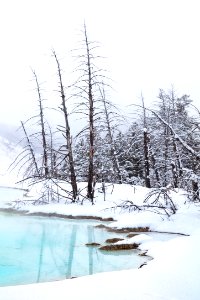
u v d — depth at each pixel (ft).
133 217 56.49
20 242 45.96
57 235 50.90
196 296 20.18
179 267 24.04
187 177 55.88
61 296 19.66
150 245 40.57
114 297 19.57
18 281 30.40
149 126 110.22
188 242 30.22
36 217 66.44
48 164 85.76
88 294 19.95
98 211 65.62
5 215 68.03
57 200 78.38
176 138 54.49
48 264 35.86
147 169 108.47
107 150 112.88
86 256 39.14
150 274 23.26
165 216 54.90
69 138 76.74
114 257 38.45
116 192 81.46
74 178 76.13
